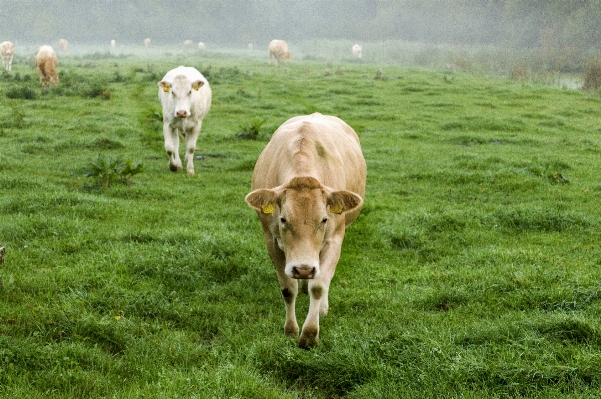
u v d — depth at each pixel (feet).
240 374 14.47
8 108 63.77
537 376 14.05
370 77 110.63
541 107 77.51
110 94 75.25
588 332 15.76
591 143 55.01
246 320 18.84
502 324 16.80
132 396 13.47
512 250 25.04
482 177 39.27
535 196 35.35
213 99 75.31
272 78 104.12
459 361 14.66
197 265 22.18
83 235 24.93
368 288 21.75
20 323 16.78
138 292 19.53
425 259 25.61
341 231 17.75
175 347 16.30
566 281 20.54
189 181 37.99
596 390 13.24
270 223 16.92
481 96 86.28
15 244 23.63
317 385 15.07
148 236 25.12
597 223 29.27
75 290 19.38
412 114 69.92
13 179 33.19
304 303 20.31
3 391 13.35
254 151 49.03
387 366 14.98
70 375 14.10
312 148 17.61
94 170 34.73
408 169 43.27
